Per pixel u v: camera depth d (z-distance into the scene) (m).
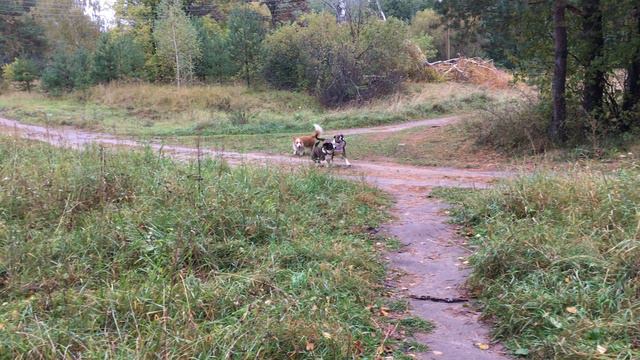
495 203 7.86
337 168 13.75
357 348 3.97
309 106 32.19
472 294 5.33
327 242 6.35
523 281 5.04
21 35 56.09
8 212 6.24
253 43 38.16
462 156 15.90
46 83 38.25
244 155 15.21
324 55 33.53
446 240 7.18
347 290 5.04
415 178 12.54
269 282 4.88
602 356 3.67
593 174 7.98
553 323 4.19
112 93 34.75
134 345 3.67
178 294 4.36
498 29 16.31
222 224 6.14
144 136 21.73
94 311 4.13
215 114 28.86
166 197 6.79
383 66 32.88
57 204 6.45
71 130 23.75
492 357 4.07
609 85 15.32
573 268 5.04
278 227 6.48
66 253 5.28
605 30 14.77
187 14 50.62
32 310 4.11
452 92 32.06
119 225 5.79
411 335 4.45
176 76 38.00
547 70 16.27
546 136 15.14
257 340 3.70
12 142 9.95
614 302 4.39
